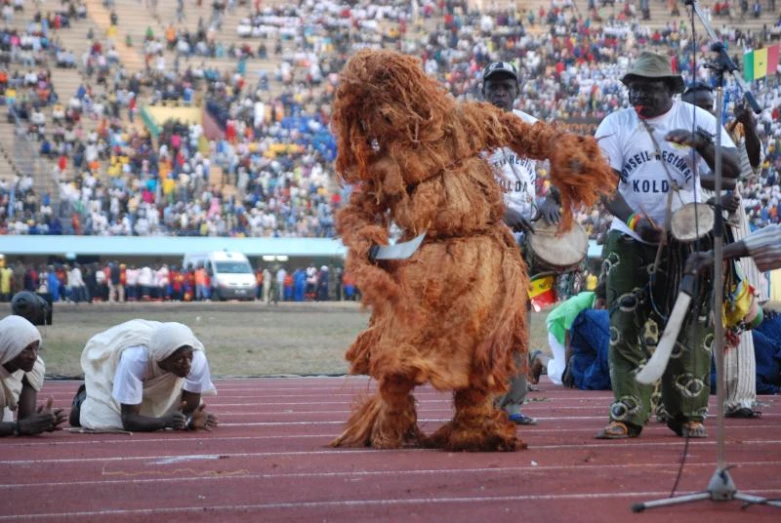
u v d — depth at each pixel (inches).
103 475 324.8
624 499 274.1
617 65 2348.7
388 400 361.1
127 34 2464.3
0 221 1957.4
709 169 411.2
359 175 365.7
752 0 2442.2
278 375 802.2
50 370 831.1
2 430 424.8
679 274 398.0
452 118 363.3
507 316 349.4
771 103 1712.6
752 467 325.1
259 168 2181.3
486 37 2440.9
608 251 413.7
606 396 622.2
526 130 372.2
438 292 346.3
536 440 400.8
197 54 2442.2
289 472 323.3
